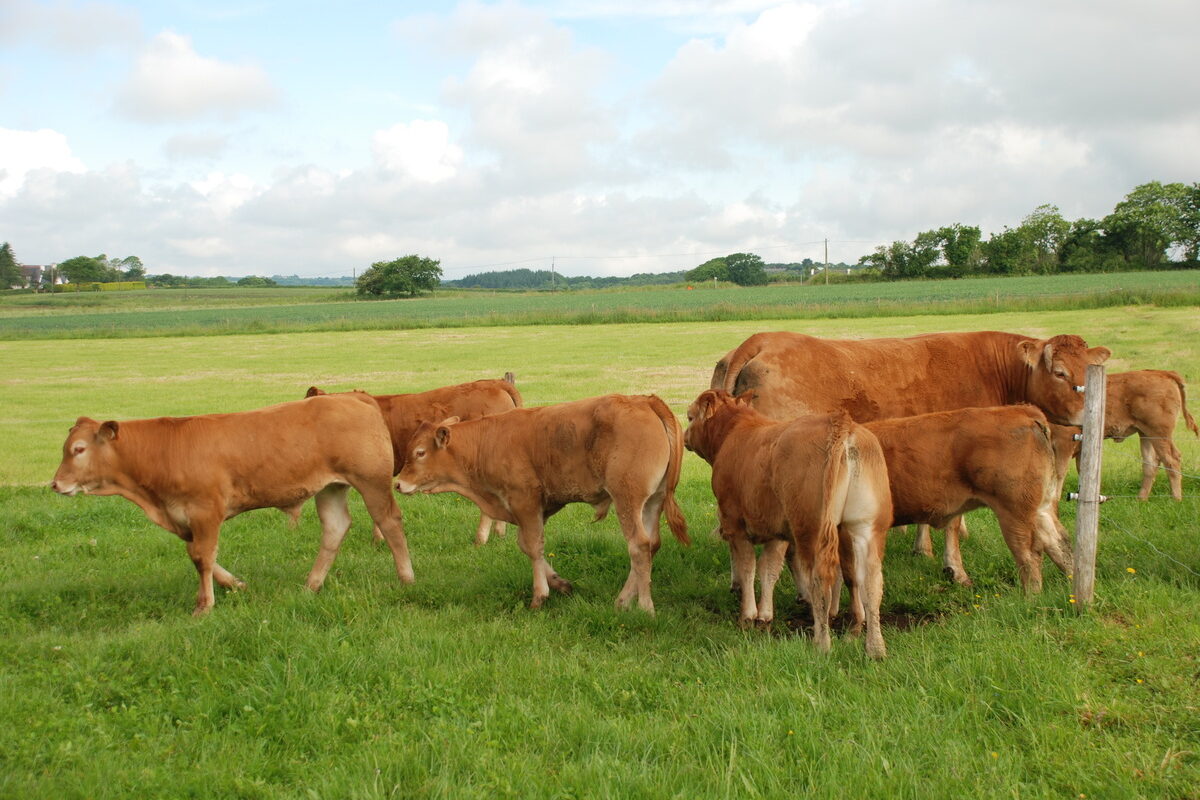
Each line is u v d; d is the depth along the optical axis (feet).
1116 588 21.93
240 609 22.80
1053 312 142.20
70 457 24.77
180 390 86.58
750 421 25.13
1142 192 372.17
